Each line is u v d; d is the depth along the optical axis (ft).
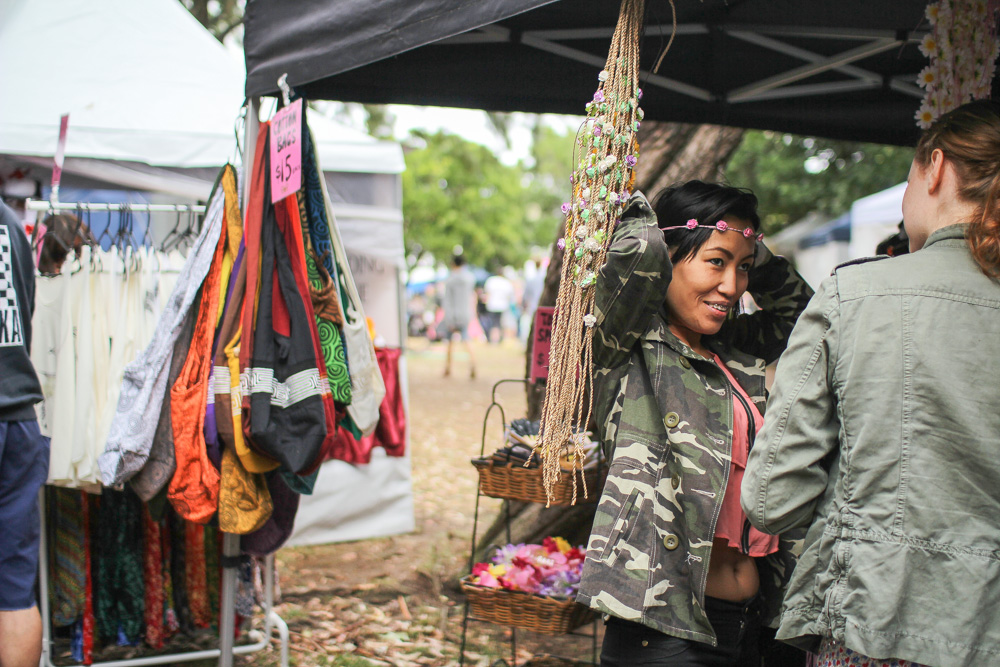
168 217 17.28
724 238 6.37
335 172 16.46
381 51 7.31
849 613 4.36
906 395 4.33
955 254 4.55
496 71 10.33
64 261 10.16
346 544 16.33
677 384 6.13
